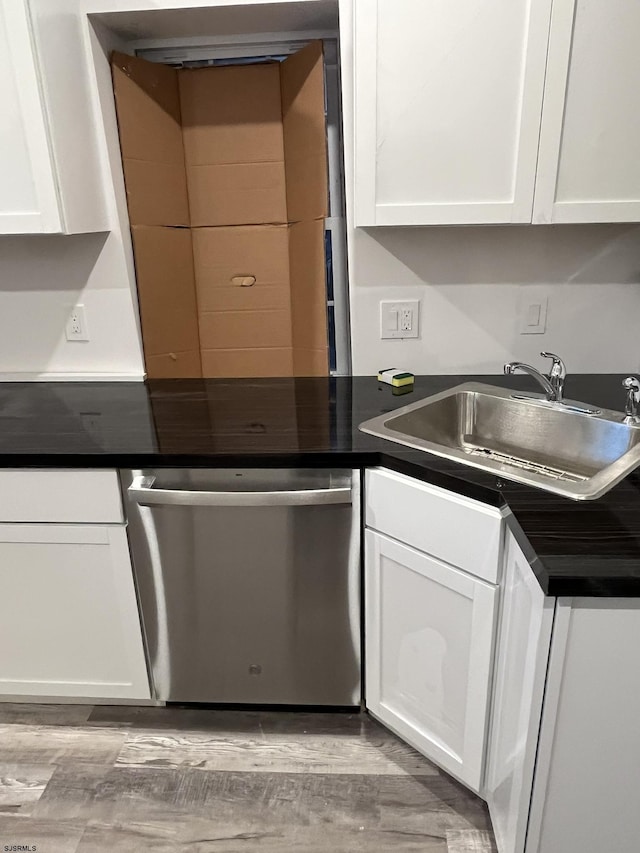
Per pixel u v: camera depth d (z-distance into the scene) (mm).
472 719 1331
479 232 1798
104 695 1689
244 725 1695
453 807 1454
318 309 1893
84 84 1670
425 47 1419
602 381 1841
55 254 1887
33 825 1434
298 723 1697
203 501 1399
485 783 1375
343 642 1564
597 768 1039
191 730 1684
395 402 1708
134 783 1531
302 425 1552
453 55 1419
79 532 1501
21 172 1550
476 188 1516
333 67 1806
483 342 1907
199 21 1690
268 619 1556
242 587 1522
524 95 1426
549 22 1366
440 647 1366
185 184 1958
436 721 1437
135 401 1806
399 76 1441
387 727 1675
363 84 1450
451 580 1279
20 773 1565
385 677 1541
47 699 1771
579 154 1465
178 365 2055
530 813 1091
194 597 1546
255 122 1886
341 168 1849
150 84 1805
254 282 2033
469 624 1281
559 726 1014
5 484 1465
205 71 1853
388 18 1402
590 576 892
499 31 1394
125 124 1769
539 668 978
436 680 1401
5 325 1982
